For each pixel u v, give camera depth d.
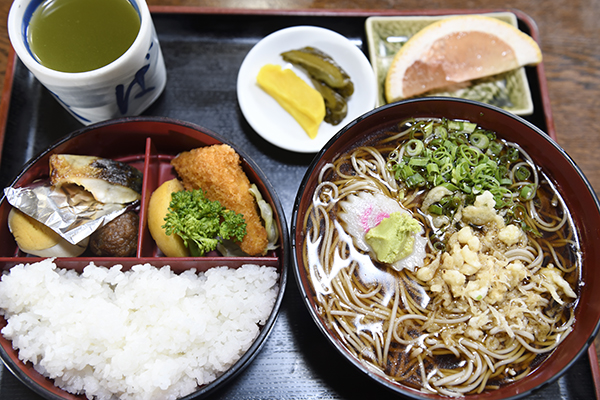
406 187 0.39
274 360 0.38
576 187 0.37
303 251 0.38
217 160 0.38
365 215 0.38
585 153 0.45
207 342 0.37
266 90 0.43
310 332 0.39
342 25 0.45
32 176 0.38
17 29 0.36
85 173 0.38
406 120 0.39
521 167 0.39
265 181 0.38
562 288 0.36
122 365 0.36
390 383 0.33
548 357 0.36
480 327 0.36
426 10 0.45
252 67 0.43
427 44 0.44
